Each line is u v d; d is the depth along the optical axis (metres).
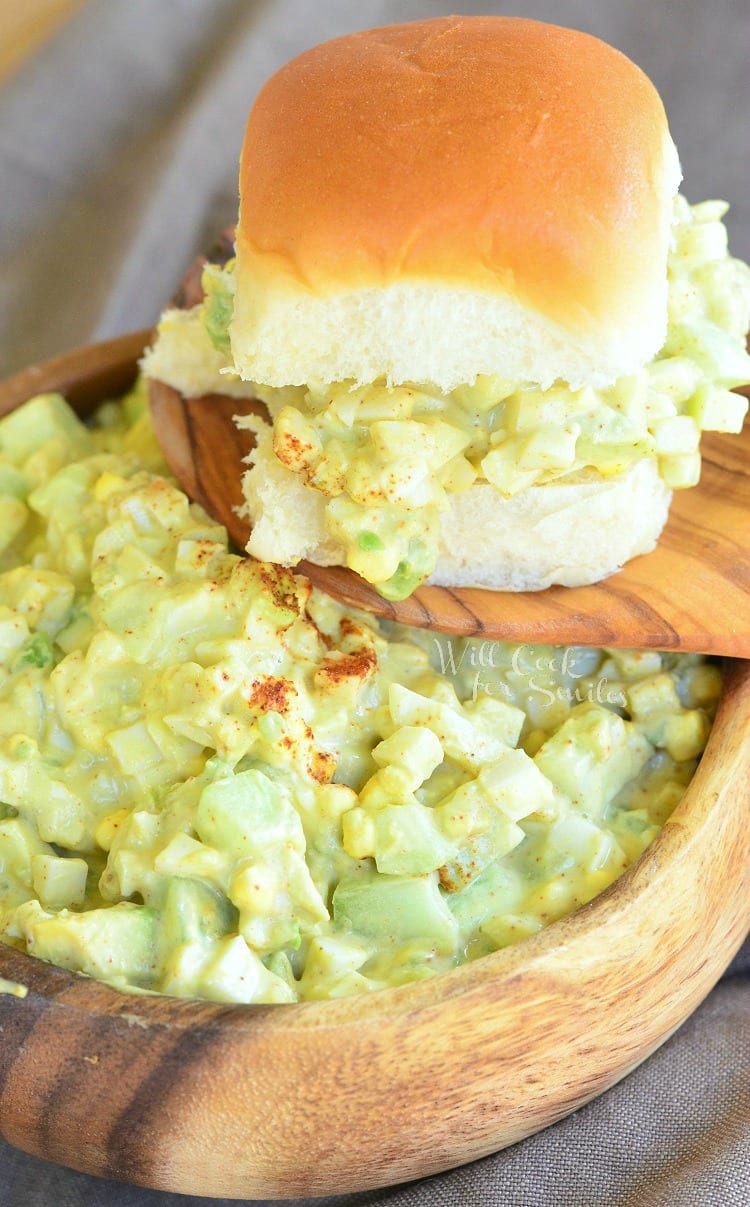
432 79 0.30
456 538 0.32
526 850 0.32
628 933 0.29
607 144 0.30
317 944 0.31
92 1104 0.29
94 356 0.39
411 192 0.30
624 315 0.30
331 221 0.30
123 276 0.45
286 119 0.31
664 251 0.31
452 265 0.30
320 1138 0.29
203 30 0.51
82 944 0.30
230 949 0.30
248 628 0.32
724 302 0.33
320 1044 0.28
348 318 0.31
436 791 0.32
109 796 0.32
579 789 0.32
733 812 0.31
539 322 0.30
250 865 0.30
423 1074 0.29
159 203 0.46
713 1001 0.34
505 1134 0.30
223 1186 0.30
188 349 0.35
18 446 0.37
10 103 0.49
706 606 0.32
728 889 0.31
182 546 0.33
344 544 0.32
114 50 0.50
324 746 0.32
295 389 0.33
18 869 0.32
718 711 0.33
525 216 0.30
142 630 0.32
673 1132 0.32
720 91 0.50
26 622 0.33
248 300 0.31
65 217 0.47
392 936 0.31
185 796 0.31
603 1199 0.31
